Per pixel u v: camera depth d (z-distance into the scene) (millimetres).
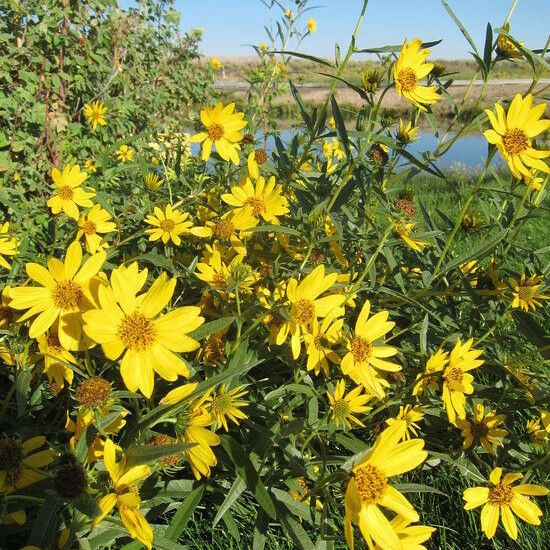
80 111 998
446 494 500
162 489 405
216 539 417
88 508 271
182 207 642
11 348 372
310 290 396
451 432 528
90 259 337
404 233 535
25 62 908
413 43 465
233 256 548
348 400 428
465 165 2434
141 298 314
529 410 608
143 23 1293
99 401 302
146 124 1214
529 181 472
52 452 315
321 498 442
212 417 355
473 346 522
